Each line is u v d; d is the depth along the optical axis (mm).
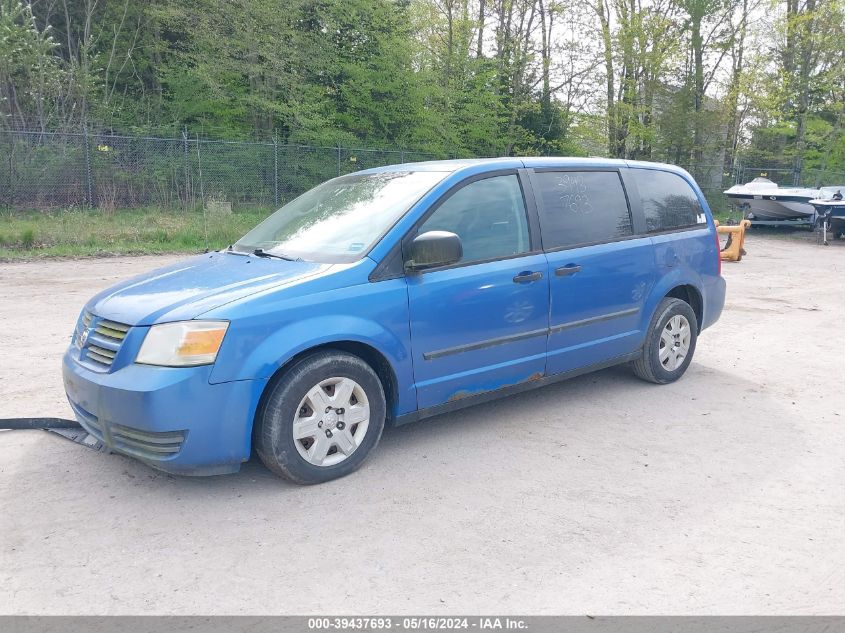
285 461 3656
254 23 21203
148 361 3422
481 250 4445
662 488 3846
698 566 3053
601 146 30203
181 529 3326
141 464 4059
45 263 12250
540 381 4863
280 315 3604
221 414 3451
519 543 3229
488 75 26109
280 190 19984
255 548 3160
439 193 4309
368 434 3975
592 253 5012
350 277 3879
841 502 3699
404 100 23891
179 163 18688
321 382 3752
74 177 17562
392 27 23734
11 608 2695
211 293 3678
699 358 6812
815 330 8164
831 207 19281
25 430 4527
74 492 3699
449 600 2779
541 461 4195
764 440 4602
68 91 20453
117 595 2791
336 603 2752
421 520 3439
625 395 5539
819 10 28156
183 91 23172
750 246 19062
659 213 5695
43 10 23922
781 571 3020
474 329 4355
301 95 21844
